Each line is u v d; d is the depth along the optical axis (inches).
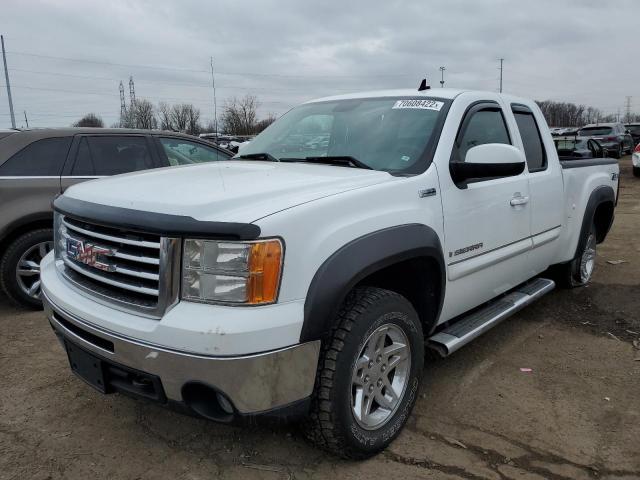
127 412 127.5
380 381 110.1
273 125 169.5
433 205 119.8
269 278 87.5
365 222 102.1
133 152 219.1
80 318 99.4
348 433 101.3
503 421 124.3
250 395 87.8
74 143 204.7
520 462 109.2
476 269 135.4
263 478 103.8
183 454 111.3
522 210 153.7
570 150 255.0
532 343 169.3
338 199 99.7
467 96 144.9
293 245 90.3
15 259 191.0
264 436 117.6
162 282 89.3
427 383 142.6
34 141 197.5
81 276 107.2
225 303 87.0
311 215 93.9
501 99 159.2
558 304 204.4
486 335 175.6
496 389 139.5
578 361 156.4
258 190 98.2
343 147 137.8
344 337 98.3
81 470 105.8
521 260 159.6
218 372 85.4
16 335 174.6
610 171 223.6
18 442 115.1
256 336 85.7
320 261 93.4
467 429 120.9
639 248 297.7
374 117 142.6
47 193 195.3
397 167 124.9
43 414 126.6
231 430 120.0
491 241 140.8
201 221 86.9
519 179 153.5
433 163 124.0
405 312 111.1
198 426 121.6
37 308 198.5
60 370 149.6
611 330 179.9
